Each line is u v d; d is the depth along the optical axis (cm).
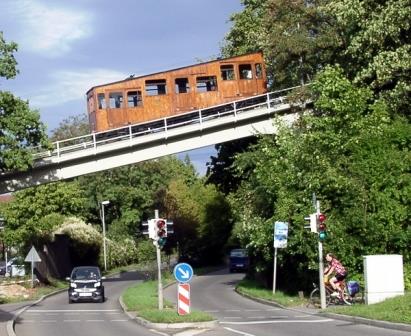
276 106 4472
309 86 4091
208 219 7231
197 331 1952
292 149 3142
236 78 4588
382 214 2858
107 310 2952
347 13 3644
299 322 2133
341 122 3070
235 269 6062
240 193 3941
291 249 3052
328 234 2842
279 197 3108
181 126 4491
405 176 2894
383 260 2334
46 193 5731
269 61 4688
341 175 2931
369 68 3488
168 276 5041
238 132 4531
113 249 7300
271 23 4550
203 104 4509
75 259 6156
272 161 3262
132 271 6906
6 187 4419
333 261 2647
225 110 4578
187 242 6712
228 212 7238
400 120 3212
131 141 4372
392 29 3453
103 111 4350
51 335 1977
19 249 5281
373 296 2325
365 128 3041
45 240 5253
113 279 5697
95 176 8056
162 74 4462
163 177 8512
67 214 6309
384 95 3494
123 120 4369
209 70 4550
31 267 4475
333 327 1931
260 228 3291
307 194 2991
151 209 8112
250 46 5291
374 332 1752
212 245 7219
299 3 4312
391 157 2939
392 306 2073
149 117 4409
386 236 2845
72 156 4375
